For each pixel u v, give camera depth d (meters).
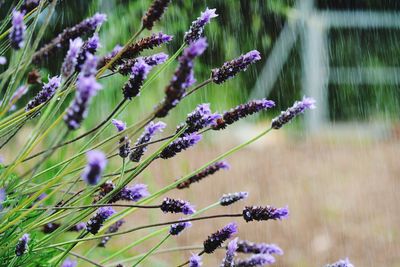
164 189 1.82
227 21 7.55
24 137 3.75
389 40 11.46
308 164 7.55
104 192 1.81
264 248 1.98
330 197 6.36
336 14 11.30
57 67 3.91
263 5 8.09
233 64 1.73
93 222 1.69
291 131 9.35
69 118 1.23
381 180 6.95
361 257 5.07
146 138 1.77
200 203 5.96
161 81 4.73
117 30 4.50
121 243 4.34
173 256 4.46
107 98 4.00
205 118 1.72
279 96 10.77
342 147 8.55
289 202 6.17
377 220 5.77
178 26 5.22
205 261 4.59
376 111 11.27
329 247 5.20
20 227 1.82
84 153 1.67
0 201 1.54
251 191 6.46
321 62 11.02
